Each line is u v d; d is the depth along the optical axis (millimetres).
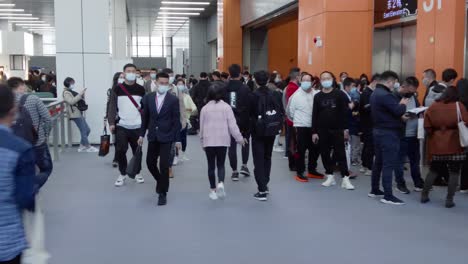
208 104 6742
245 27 23312
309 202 6672
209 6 27641
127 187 7543
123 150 7527
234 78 7621
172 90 8664
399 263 4520
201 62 33781
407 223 5727
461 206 6453
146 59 35750
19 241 2461
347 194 7117
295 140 8695
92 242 5051
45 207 6359
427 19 8727
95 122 11766
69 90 10719
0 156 2395
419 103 8148
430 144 6438
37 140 5691
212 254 4727
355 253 4762
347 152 7953
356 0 11656
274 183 7871
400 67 10875
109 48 11812
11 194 2420
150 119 6520
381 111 6484
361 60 11773
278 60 23656
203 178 8312
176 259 4594
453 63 8008
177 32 44781
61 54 11633
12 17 32875
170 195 7066
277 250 4840
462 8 7969
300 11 13797
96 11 11656
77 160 9797
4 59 21969
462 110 6203
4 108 2465
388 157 6520
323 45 11930
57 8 11547
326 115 7395
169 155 6508
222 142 6688
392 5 10664
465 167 7066
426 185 6590
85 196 6965
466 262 4555
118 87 7500
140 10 29500
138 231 5414
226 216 6004
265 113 6648
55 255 4676
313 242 5070
